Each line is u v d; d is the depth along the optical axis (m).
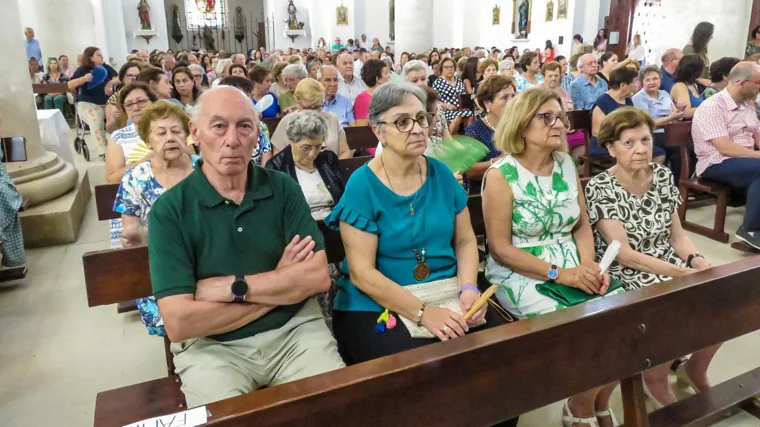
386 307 1.85
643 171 2.41
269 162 2.67
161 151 2.37
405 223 1.92
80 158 7.49
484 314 1.81
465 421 1.21
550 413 2.23
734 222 4.50
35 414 2.25
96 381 2.47
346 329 1.90
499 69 8.29
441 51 15.03
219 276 1.67
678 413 2.05
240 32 24.78
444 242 1.99
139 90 3.32
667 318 1.46
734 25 7.09
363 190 1.90
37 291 3.39
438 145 2.91
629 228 2.38
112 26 17.25
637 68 6.18
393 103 1.83
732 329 1.61
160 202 1.64
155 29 20.25
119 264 1.81
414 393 1.14
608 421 2.06
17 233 3.50
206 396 1.57
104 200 2.93
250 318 1.66
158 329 2.27
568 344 1.31
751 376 2.26
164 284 1.58
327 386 1.05
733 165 3.87
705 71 6.67
